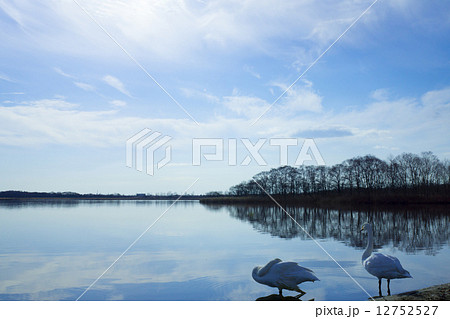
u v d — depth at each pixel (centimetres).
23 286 1130
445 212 4059
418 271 1223
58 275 1262
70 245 1911
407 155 6431
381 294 966
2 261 1517
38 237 2205
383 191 6412
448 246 1742
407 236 2114
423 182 6134
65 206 5766
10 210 4603
